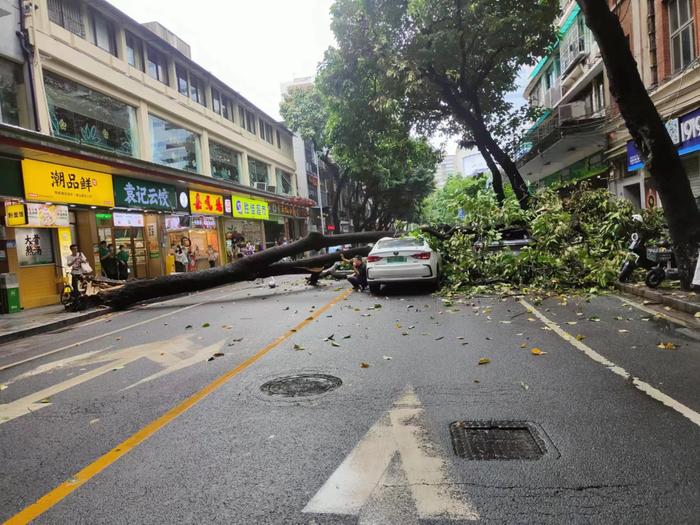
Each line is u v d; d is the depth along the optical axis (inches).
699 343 242.4
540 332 286.5
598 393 182.2
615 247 481.7
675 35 588.1
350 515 112.0
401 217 2171.5
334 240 697.6
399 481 126.1
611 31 321.7
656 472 124.7
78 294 521.7
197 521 112.6
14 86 573.9
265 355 267.3
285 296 552.1
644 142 340.5
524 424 158.1
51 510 120.3
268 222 1460.4
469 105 789.9
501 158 721.6
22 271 574.2
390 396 190.4
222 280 581.6
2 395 224.7
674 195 343.6
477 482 123.9
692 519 105.3
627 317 311.6
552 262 451.8
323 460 139.4
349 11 689.6
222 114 1149.1
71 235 665.0
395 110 721.0
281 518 112.2
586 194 542.6
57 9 647.8
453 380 206.5
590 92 903.7
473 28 645.9
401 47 690.2
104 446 157.2
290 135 1663.4
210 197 998.4
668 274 396.5
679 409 163.8
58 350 330.3
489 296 443.8
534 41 666.2
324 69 743.1
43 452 155.4
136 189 745.0
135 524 112.8
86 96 690.8
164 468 139.4
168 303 579.8
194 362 261.3
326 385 207.8
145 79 818.8
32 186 550.3
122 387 222.5
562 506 112.0
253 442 153.8
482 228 534.3
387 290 543.8
